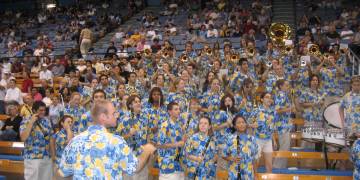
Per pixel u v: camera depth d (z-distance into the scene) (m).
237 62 12.39
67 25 26.38
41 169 7.97
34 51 21.98
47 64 17.67
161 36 21.27
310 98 10.20
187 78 10.22
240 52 14.06
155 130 7.65
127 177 7.20
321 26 20.44
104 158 3.97
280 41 13.70
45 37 23.47
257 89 11.57
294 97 10.51
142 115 7.56
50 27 26.89
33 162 7.86
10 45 23.23
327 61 11.38
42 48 21.91
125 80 13.62
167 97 9.58
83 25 25.28
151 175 8.34
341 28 20.05
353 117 7.91
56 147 7.91
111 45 19.05
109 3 28.17
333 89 11.20
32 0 31.33
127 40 20.53
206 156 6.68
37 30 26.59
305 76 11.47
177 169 7.00
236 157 6.58
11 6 32.00
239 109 8.94
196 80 12.34
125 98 8.58
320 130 8.41
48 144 8.00
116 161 4.02
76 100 8.81
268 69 11.80
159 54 13.76
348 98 8.02
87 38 18.73
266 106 7.96
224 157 6.70
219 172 7.37
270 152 7.96
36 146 7.87
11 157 9.87
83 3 29.03
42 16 28.06
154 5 27.41
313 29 19.44
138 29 22.94
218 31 20.16
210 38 19.92
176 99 9.42
